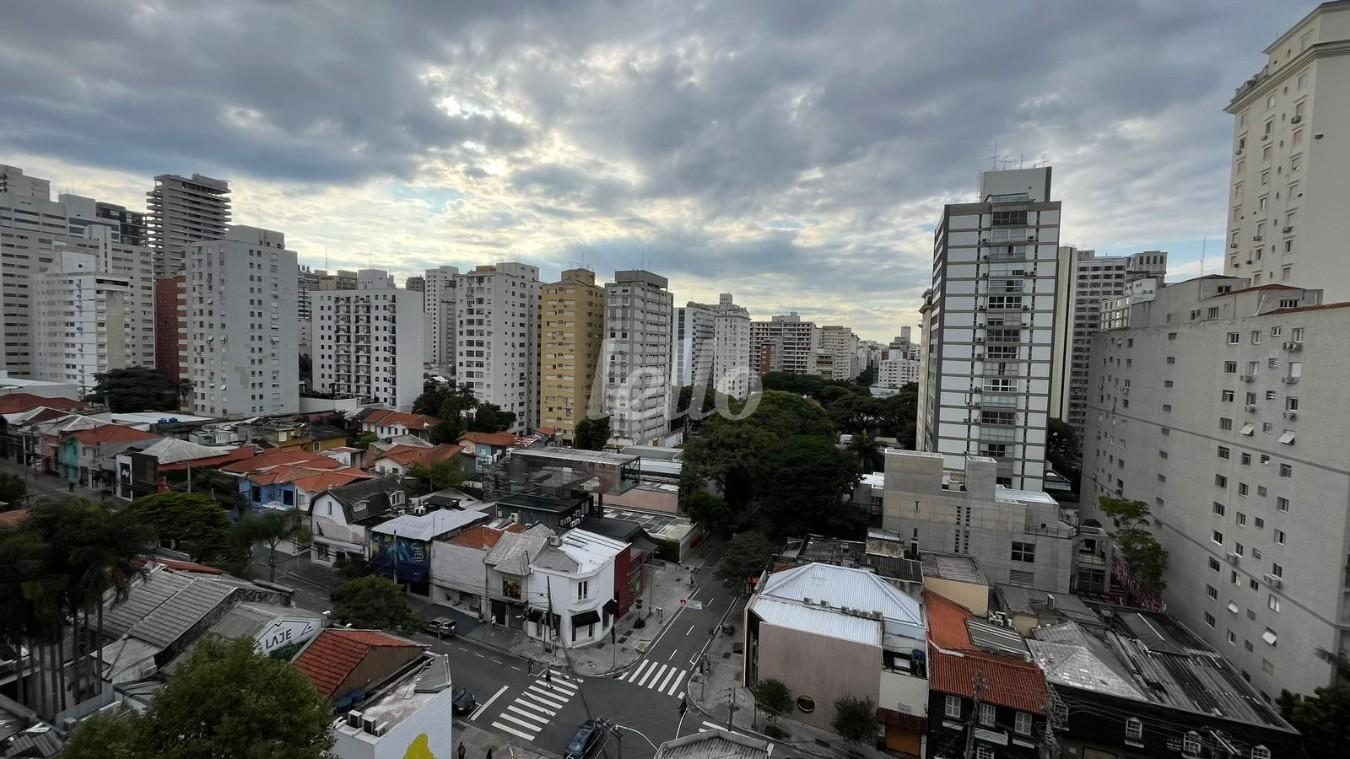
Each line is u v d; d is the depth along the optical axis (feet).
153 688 87.66
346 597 123.95
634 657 136.67
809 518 196.34
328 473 198.29
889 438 380.58
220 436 263.49
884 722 111.96
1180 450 163.84
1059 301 309.22
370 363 398.62
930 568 155.63
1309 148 171.12
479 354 355.15
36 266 391.45
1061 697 107.24
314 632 103.09
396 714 83.97
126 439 232.73
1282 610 121.29
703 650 142.10
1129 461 195.42
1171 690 112.16
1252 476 133.39
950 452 227.81
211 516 163.94
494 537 157.17
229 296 318.04
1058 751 103.81
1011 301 217.56
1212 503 147.95
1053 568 160.25
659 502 236.22
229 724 56.08
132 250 413.80
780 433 251.60
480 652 134.72
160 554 150.92
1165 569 166.40
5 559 82.33
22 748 74.74
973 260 221.46
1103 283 432.66
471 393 353.72
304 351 539.29
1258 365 133.39
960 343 225.15
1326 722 100.89
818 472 193.26
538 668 129.49
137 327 410.52
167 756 53.52
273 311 338.75
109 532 88.53
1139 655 126.00
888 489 172.86
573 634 138.21
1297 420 120.47
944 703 107.24
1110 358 213.87
